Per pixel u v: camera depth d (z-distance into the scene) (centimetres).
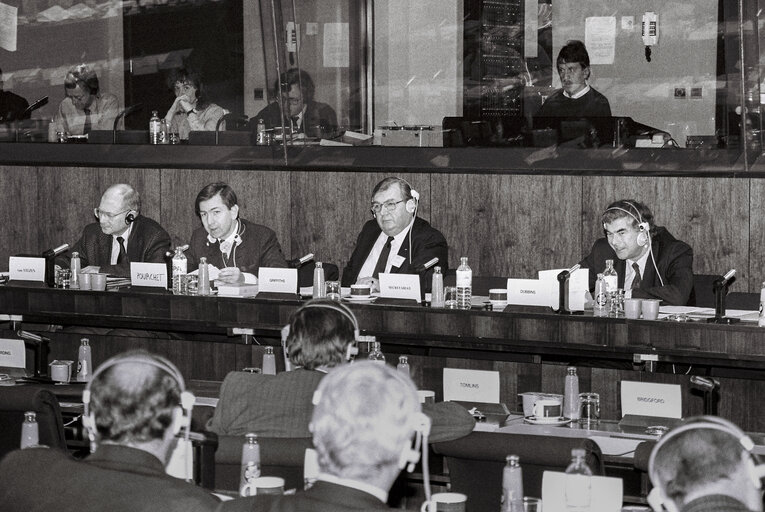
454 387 446
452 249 750
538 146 724
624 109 699
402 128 764
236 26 786
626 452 358
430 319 514
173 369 232
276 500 200
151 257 650
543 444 282
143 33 811
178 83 806
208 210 623
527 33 724
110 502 216
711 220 680
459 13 740
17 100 841
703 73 676
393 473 193
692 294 575
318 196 784
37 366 527
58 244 841
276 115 787
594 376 473
